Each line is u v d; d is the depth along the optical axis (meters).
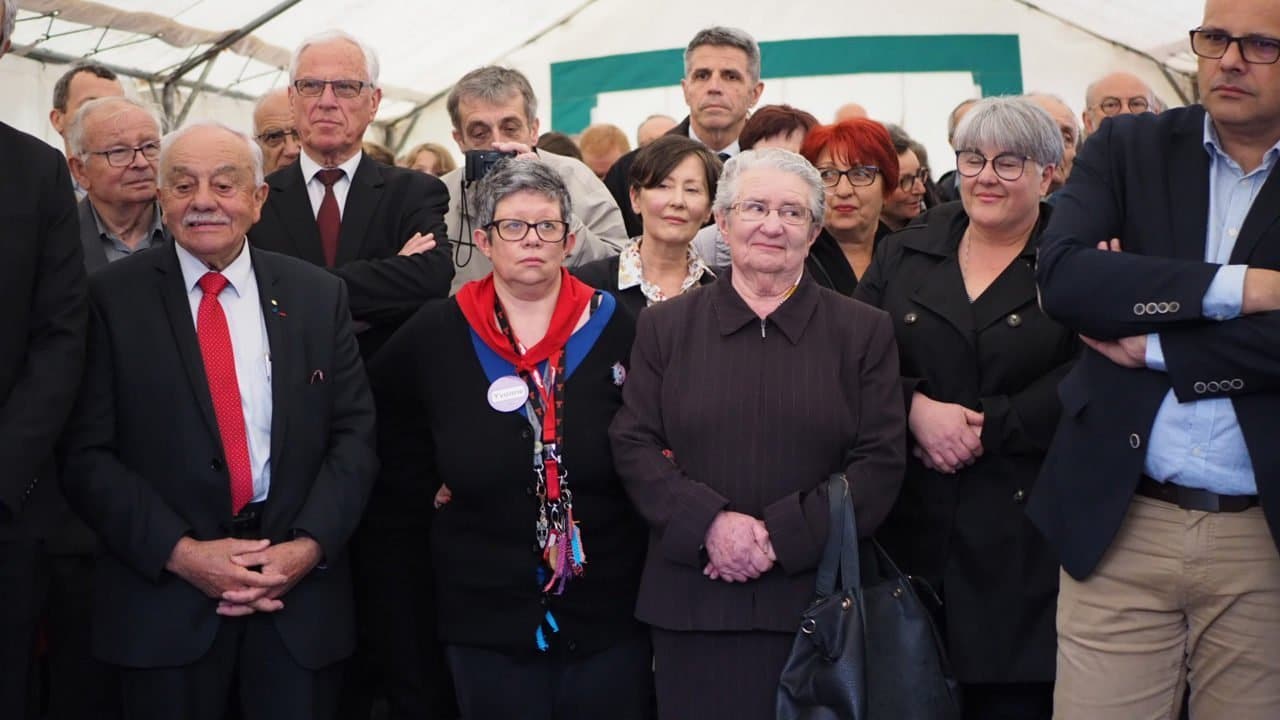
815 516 2.69
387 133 15.29
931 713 2.65
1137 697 2.56
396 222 3.64
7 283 2.61
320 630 2.91
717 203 2.96
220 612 2.81
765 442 2.80
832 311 2.92
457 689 3.00
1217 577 2.43
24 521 2.78
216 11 10.06
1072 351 2.97
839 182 3.63
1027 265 3.01
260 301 2.99
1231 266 2.29
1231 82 2.31
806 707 2.61
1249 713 2.46
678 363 2.89
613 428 2.92
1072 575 2.57
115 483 2.79
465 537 2.99
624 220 4.63
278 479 2.89
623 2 14.67
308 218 3.62
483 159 3.73
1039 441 2.91
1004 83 14.14
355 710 3.63
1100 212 2.54
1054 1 13.30
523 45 14.84
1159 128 2.55
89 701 3.36
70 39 9.52
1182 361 2.35
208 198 2.85
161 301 2.91
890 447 2.81
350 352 3.08
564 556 2.92
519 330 3.06
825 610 2.62
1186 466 2.42
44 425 2.62
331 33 3.68
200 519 2.84
